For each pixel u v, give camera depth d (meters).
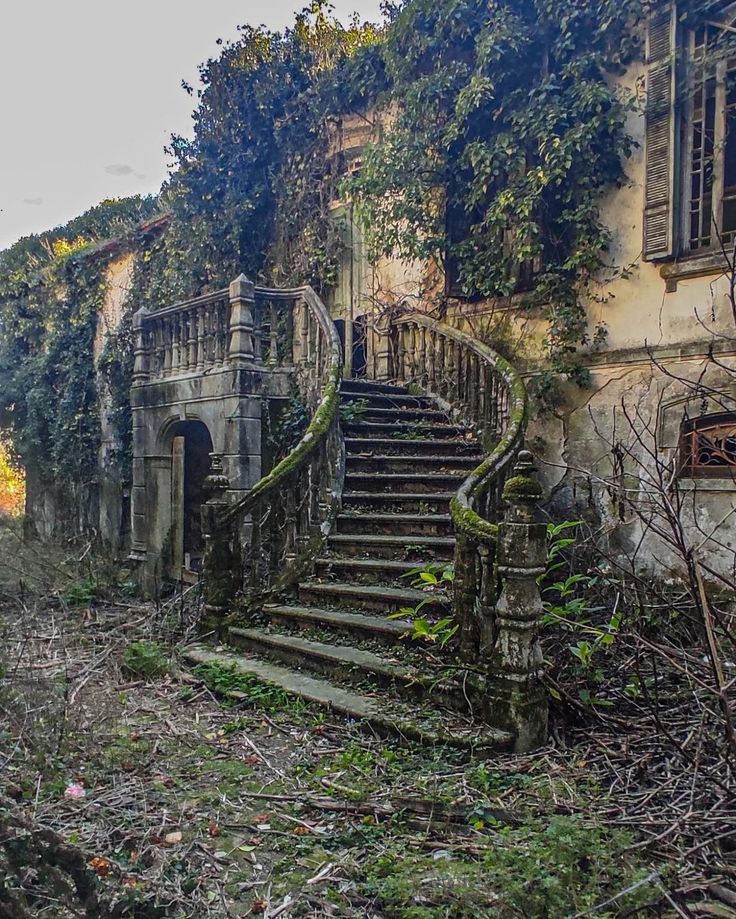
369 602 6.54
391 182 9.55
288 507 7.40
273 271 12.22
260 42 11.88
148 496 10.52
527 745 4.45
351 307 11.57
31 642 7.01
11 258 16.83
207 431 10.82
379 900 2.98
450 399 9.48
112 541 12.46
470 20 8.84
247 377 8.73
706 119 7.30
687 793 3.68
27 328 15.91
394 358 10.57
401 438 8.92
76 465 13.91
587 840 3.17
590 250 7.88
